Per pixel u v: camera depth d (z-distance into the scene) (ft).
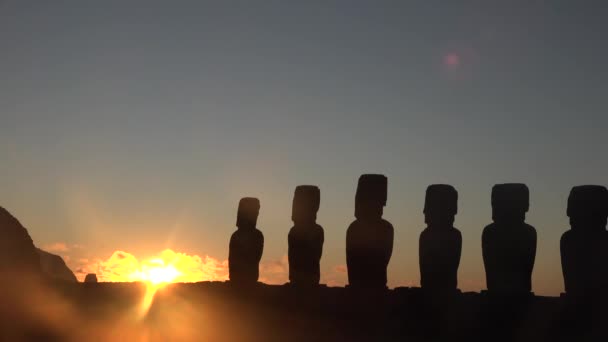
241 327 93.35
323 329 91.76
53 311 98.78
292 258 110.83
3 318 96.12
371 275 102.42
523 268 96.22
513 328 88.99
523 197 97.40
